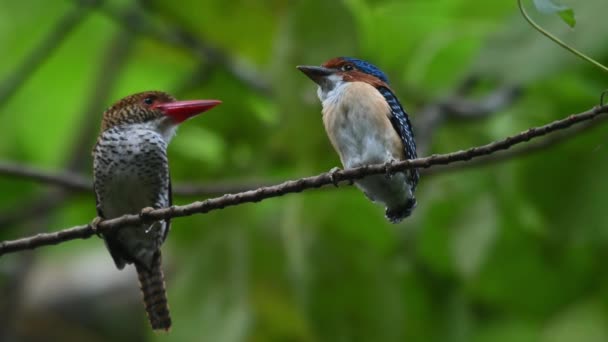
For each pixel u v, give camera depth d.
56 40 13.75
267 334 11.91
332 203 12.25
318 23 11.48
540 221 12.44
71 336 15.51
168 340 11.84
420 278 12.91
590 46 10.76
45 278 15.91
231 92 13.52
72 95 14.87
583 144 12.32
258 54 13.56
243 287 11.90
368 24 13.09
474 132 12.69
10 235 13.84
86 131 13.95
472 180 12.57
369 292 11.94
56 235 7.92
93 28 14.77
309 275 11.90
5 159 14.74
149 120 9.35
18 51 14.84
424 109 12.61
